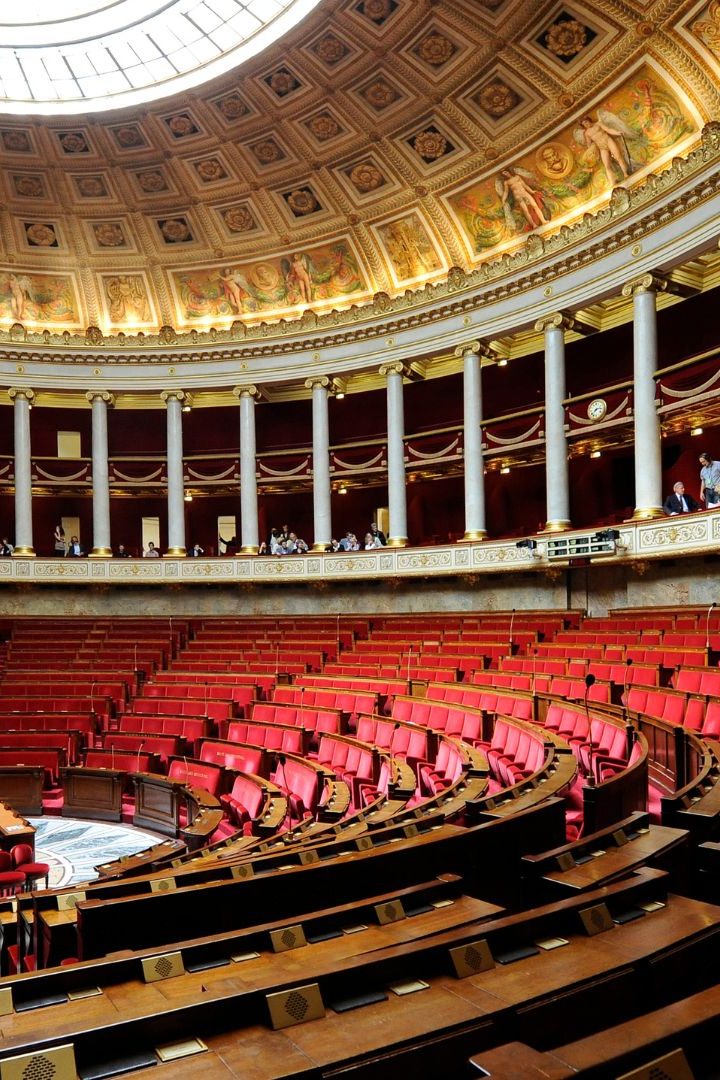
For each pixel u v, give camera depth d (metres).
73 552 28.22
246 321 28.95
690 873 5.33
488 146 22.69
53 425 31.19
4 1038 2.99
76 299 29.34
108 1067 2.83
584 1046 2.47
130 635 24.22
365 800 11.55
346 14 20.42
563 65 19.97
